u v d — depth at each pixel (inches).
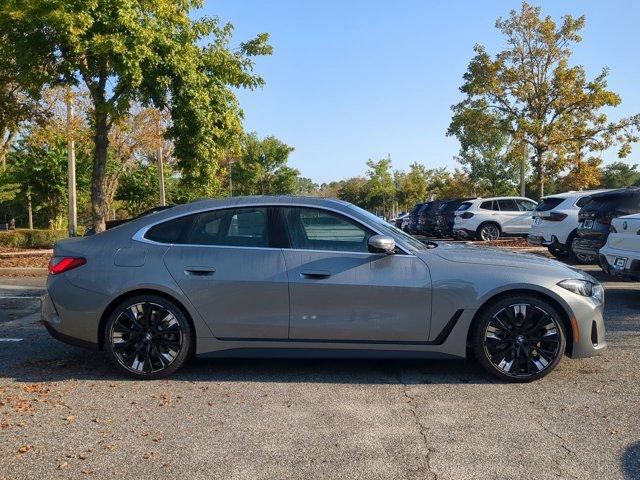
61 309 202.7
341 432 156.1
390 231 205.8
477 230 793.6
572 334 197.3
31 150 1268.5
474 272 196.7
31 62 498.6
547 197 565.9
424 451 144.2
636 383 194.9
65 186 1288.1
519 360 195.8
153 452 144.5
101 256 203.3
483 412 169.9
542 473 132.6
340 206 208.1
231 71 579.5
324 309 197.2
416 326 196.5
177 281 198.7
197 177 573.6
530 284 194.2
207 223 206.5
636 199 406.0
